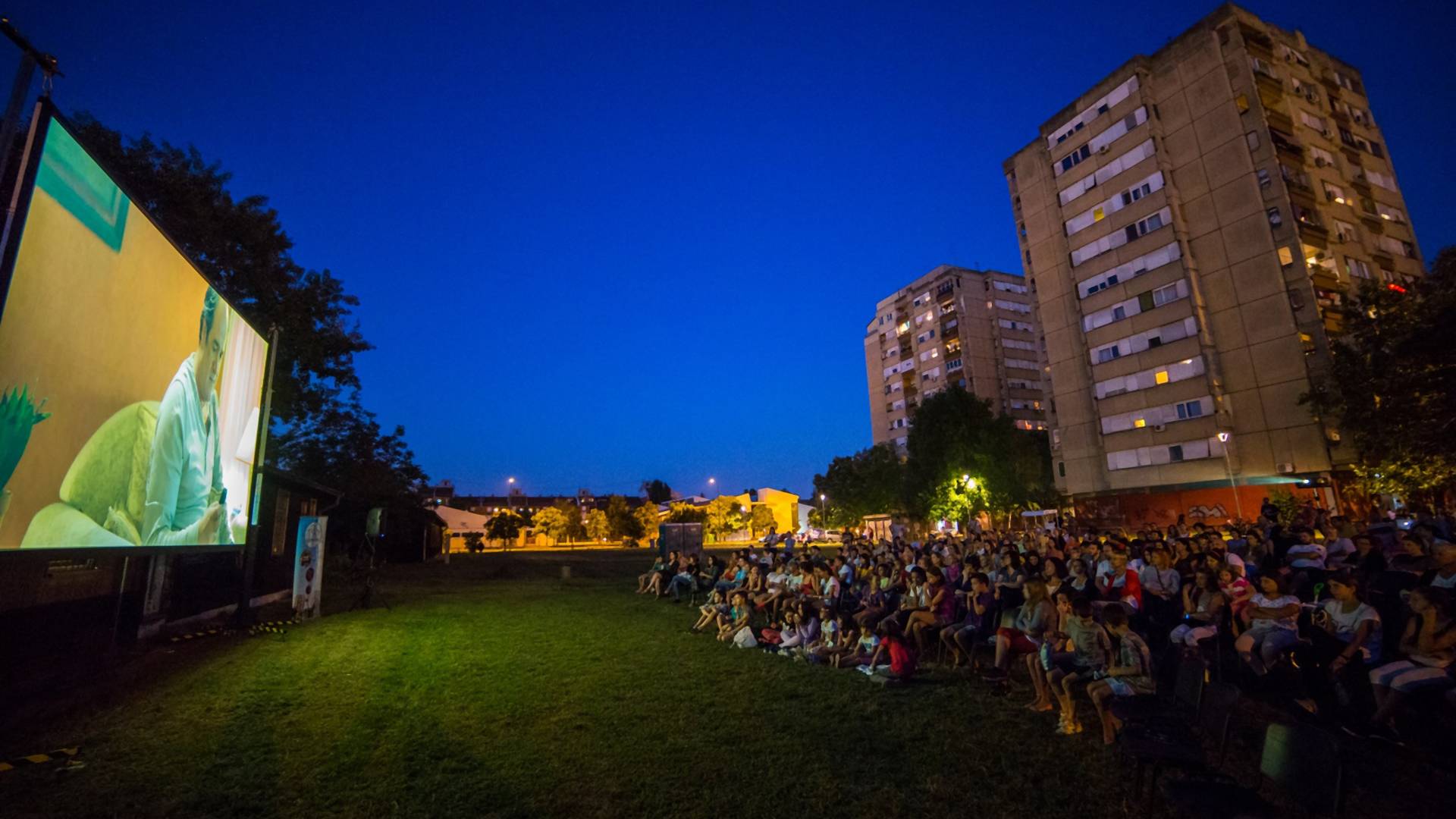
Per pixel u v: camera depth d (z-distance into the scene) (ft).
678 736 20.30
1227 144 125.18
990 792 15.83
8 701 23.18
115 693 25.20
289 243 65.67
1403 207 139.33
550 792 16.08
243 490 39.50
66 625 28.07
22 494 18.63
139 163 51.65
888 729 20.79
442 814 14.89
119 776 16.94
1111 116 144.15
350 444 92.12
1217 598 26.43
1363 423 76.64
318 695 25.11
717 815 14.83
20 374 18.34
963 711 22.58
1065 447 152.25
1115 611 19.65
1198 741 14.82
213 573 44.39
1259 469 116.57
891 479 180.75
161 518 27.84
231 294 60.23
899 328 269.64
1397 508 80.94
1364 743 18.38
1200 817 11.80
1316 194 121.80
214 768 17.54
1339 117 135.74
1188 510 125.39
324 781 16.75
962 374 236.84
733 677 28.50
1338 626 21.27
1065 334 153.28
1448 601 18.39
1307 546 33.04
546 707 23.67
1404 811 14.56
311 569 46.93
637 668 30.40
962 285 243.40
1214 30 128.47
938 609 31.53
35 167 18.39
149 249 25.88
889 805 15.19
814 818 14.64
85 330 21.65
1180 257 129.18
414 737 20.17
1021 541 65.10
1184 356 127.65
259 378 42.06
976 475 149.18
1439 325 60.13
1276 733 12.64
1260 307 118.52
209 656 32.60
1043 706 22.36
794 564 46.57
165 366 27.81
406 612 51.24
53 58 18.89
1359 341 77.87
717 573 62.39
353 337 74.69
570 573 96.37
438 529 167.32
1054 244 157.38
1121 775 16.55
